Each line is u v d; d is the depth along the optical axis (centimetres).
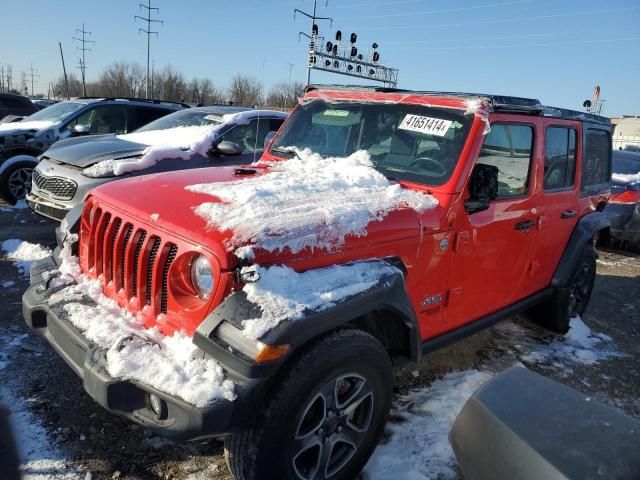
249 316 203
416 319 267
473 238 322
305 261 230
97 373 211
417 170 325
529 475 147
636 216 820
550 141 400
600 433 151
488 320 366
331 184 301
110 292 266
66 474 250
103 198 284
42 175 609
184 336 224
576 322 502
